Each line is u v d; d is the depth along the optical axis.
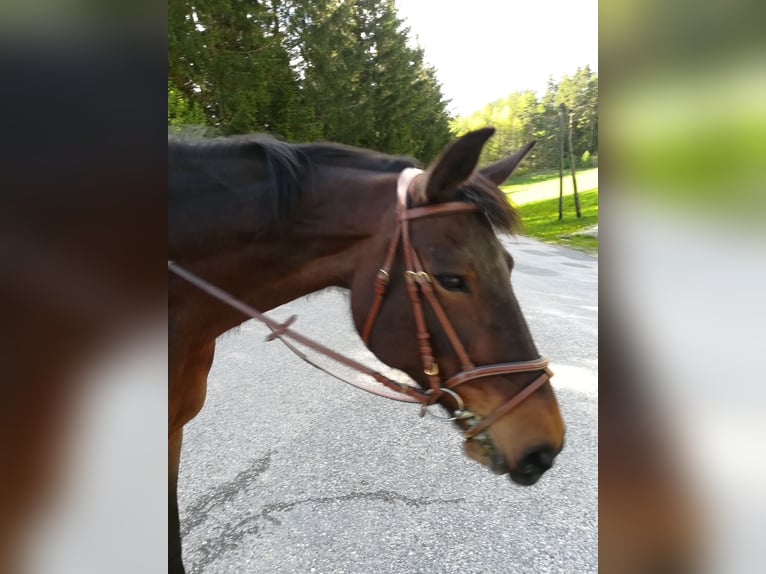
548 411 1.40
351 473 3.16
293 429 3.73
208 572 2.31
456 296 1.35
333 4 14.08
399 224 1.40
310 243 1.54
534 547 2.50
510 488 3.00
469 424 1.43
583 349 5.55
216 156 1.56
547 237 15.12
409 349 1.42
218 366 5.02
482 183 1.43
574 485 3.02
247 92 11.36
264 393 4.37
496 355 1.36
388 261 1.42
